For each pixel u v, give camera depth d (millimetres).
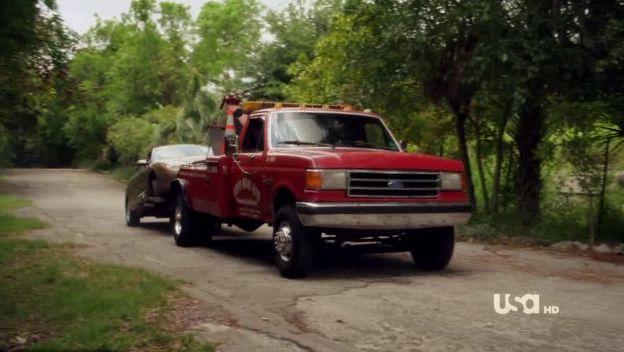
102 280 8094
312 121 9977
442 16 12234
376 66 14008
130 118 40312
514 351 5578
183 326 6281
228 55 42969
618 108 11289
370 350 5625
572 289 8031
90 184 37312
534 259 10414
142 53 42938
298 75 21125
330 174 8273
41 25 10555
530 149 13172
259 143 9953
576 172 11508
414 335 6055
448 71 12938
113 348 5523
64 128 53594
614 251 10781
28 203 23672
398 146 10172
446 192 8938
